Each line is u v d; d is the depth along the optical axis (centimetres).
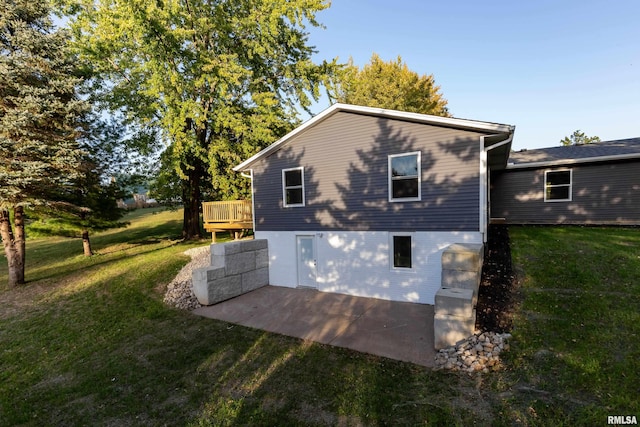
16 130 988
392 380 486
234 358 588
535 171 1371
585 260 790
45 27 1114
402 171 888
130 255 1579
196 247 1587
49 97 1045
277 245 1127
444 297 568
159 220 3180
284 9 1478
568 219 1316
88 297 990
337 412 418
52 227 1587
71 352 648
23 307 933
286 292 1033
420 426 380
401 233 895
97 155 1555
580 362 462
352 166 962
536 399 407
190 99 1475
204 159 1586
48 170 1097
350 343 627
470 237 805
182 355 610
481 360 501
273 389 481
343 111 966
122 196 1706
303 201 1061
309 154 1040
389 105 2875
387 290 921
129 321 798
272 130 1745
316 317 788
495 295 693
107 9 1373
